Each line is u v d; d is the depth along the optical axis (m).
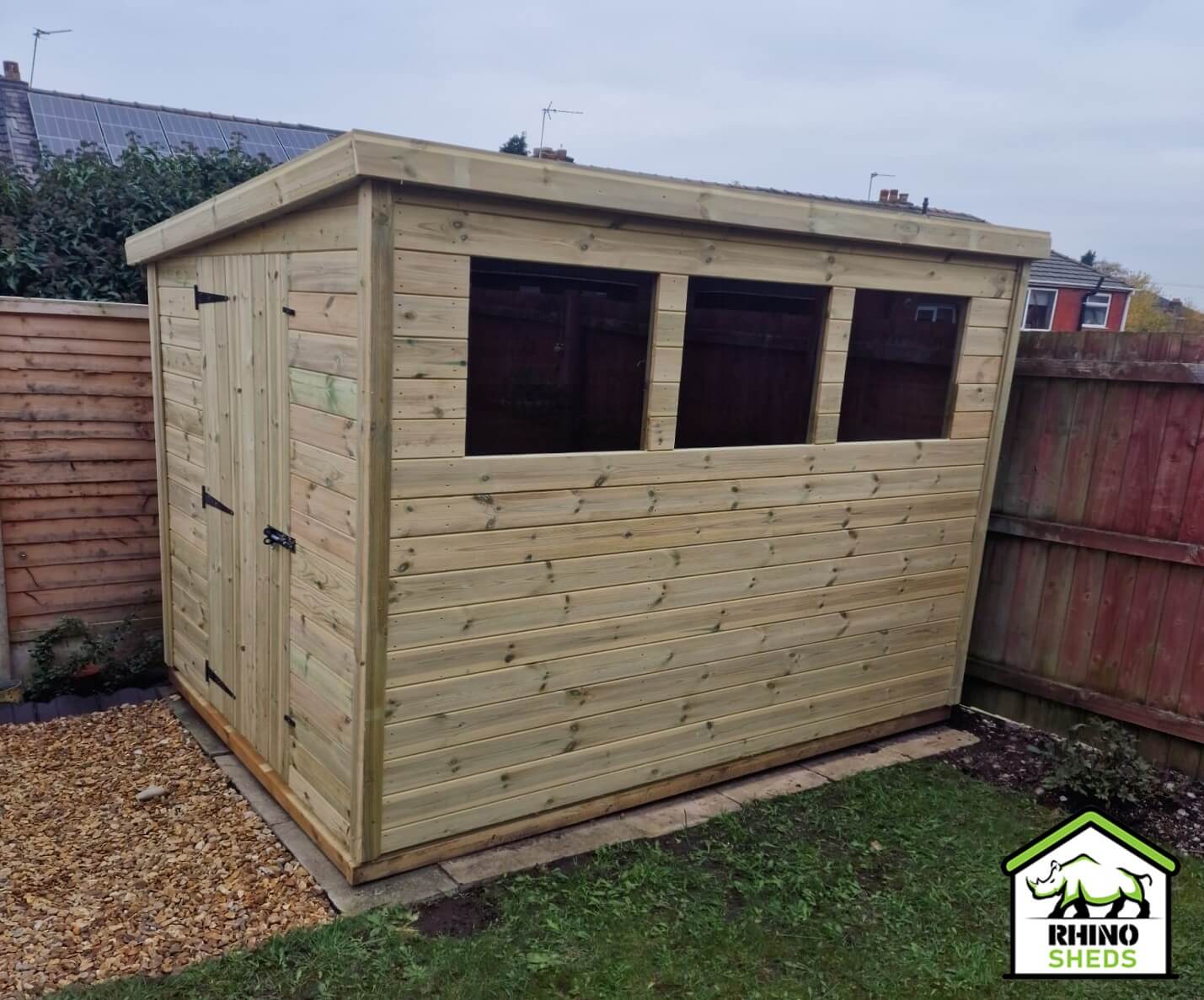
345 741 2.96
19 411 4.47
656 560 3.46
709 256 3.29
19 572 4.61
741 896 3.07
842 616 4.18
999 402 4.48
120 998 2.39
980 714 4.93
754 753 4.04
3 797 3.61
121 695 4.67
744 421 3.67
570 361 3.10
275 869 3.10
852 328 3.88
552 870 3.14
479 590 3.00
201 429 4.02
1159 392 4.16
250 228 3.29
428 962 2.59
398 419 2.68
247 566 3.66
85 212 6.09
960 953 2.79
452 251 2.68
